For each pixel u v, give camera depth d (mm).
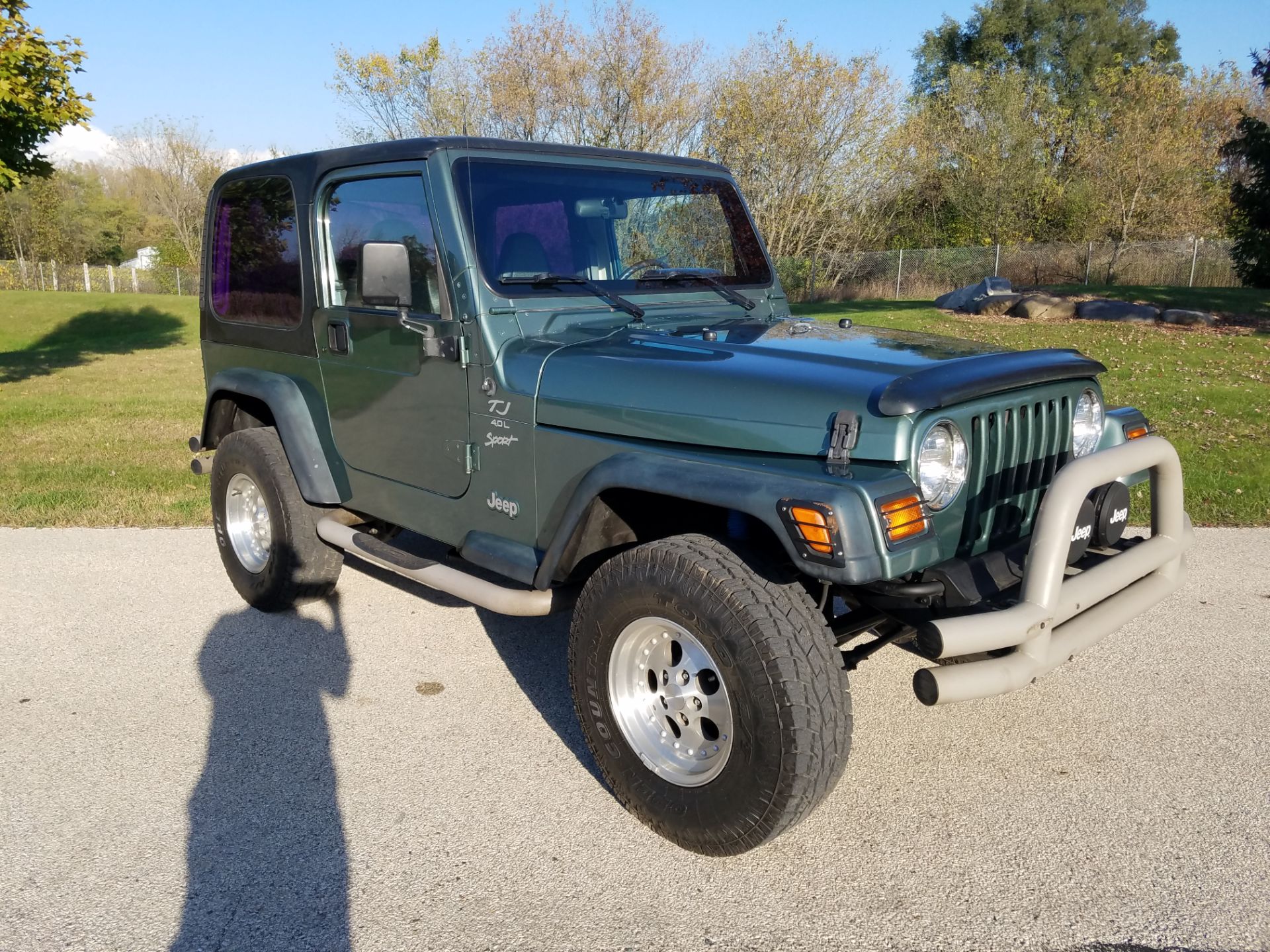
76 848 2768
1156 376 11477
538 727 3508
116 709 3629
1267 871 2633
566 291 3361
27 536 5828
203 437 4836
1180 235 32281
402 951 2359
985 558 2668
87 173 67000
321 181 3770
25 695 3746
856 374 2594
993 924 2443
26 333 23766
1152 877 2619
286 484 4238
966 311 19141
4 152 11930
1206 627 4344
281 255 4082
